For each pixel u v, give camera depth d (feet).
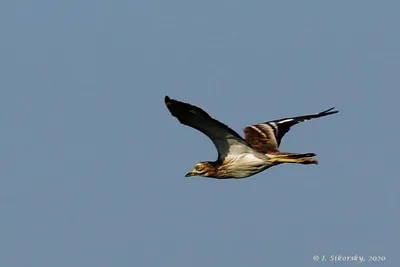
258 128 74.74
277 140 73.67
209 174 68.28
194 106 61.11
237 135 65.16
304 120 75.51
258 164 67.46
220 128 65.00
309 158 67.56
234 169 67.97
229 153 67.62
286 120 75.72
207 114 62.23
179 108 61.67
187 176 68.80
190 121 63.46
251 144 72.49
